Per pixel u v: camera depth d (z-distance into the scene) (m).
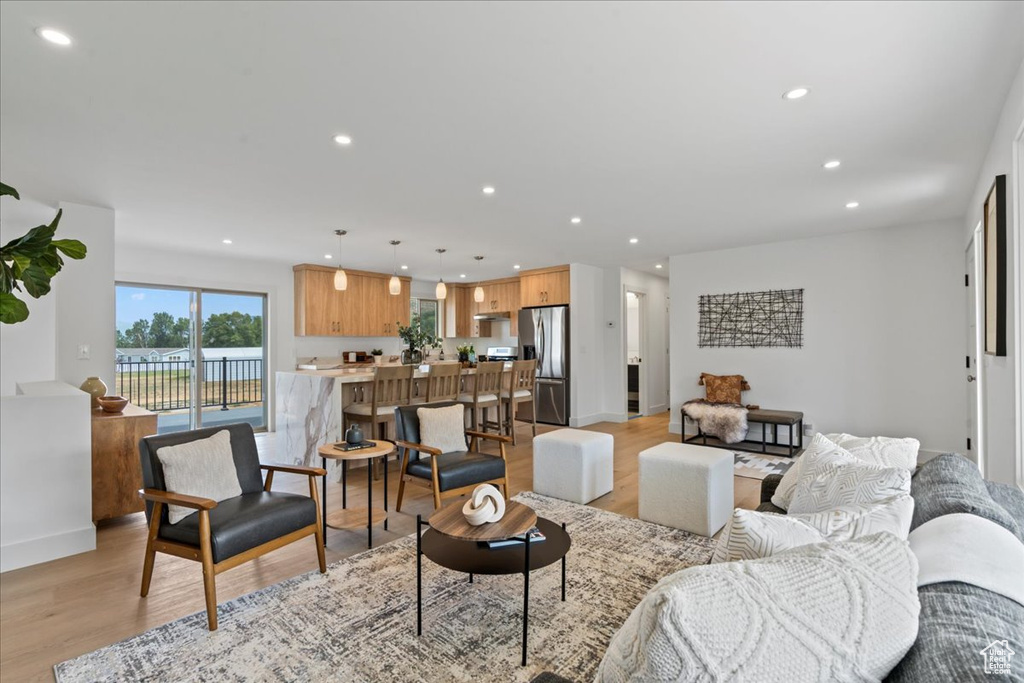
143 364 5.91
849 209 4.25
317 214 4.28
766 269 5.75
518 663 1.88
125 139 2.69
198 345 6.30
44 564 2.73
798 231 5.11
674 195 3.79
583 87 2.20
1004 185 2.42
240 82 2.12
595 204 4.02
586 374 7.27
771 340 5.73
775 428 5.46
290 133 2.64
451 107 2.38
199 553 2.15
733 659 0.73
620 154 2.97
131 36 1.79
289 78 2.10
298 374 4.89
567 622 2.14
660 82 2.16
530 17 1.71
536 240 5.42
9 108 2.33
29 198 3.72
